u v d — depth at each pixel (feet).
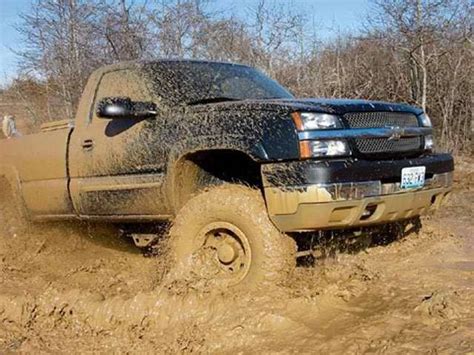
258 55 52.37
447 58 45.65
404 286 14.30
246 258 14.55
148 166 16.39
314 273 15.17
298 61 53.11
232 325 12.83
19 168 20.88
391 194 14.57
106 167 17.46
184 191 16.15
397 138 14.99
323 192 13.42
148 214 16.92
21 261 20.03
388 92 48.49
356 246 17.61
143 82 17.53
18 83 51.26
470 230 21.01
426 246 18.28
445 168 16.48
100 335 13.80
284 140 13.78
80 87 46.83
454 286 14.06
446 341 10.89
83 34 47.44
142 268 18.28
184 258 15.26
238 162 15.97
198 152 15.33
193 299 13.96
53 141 19.34
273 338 12.07
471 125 45.27
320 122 13.85
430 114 46.37
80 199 18.45
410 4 44.96
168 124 16.11
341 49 54.34
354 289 14.08
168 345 12.69
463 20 45.21
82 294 15.35
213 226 15.03
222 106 15.35
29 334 14.14
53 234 21.12
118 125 17.30
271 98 18.13
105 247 21.21
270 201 13.99
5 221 21.67
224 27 52.19
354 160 13.98
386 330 11.70
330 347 11.28
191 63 18.63
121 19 47.42
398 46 46.32
